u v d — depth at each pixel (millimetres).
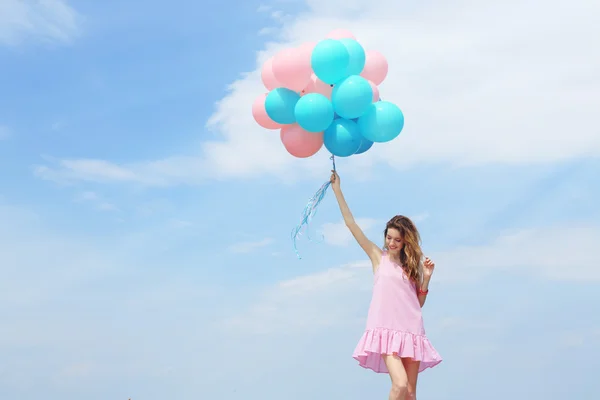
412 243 4145
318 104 4141
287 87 4391
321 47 4199
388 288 4117
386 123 4203
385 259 4223
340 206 4391
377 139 4293
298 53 4289
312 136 4410
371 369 4254
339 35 4598
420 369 4207
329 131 4328
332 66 4180
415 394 4121
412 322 4082
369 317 4160
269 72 4520
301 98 4219
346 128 4270
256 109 4668
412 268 4141
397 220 4191
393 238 4152
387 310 4082
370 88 4180
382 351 4004
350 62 4340
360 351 4090
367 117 4258
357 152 4492
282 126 4613
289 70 4250
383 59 4727
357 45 4418
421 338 4102
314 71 4270
